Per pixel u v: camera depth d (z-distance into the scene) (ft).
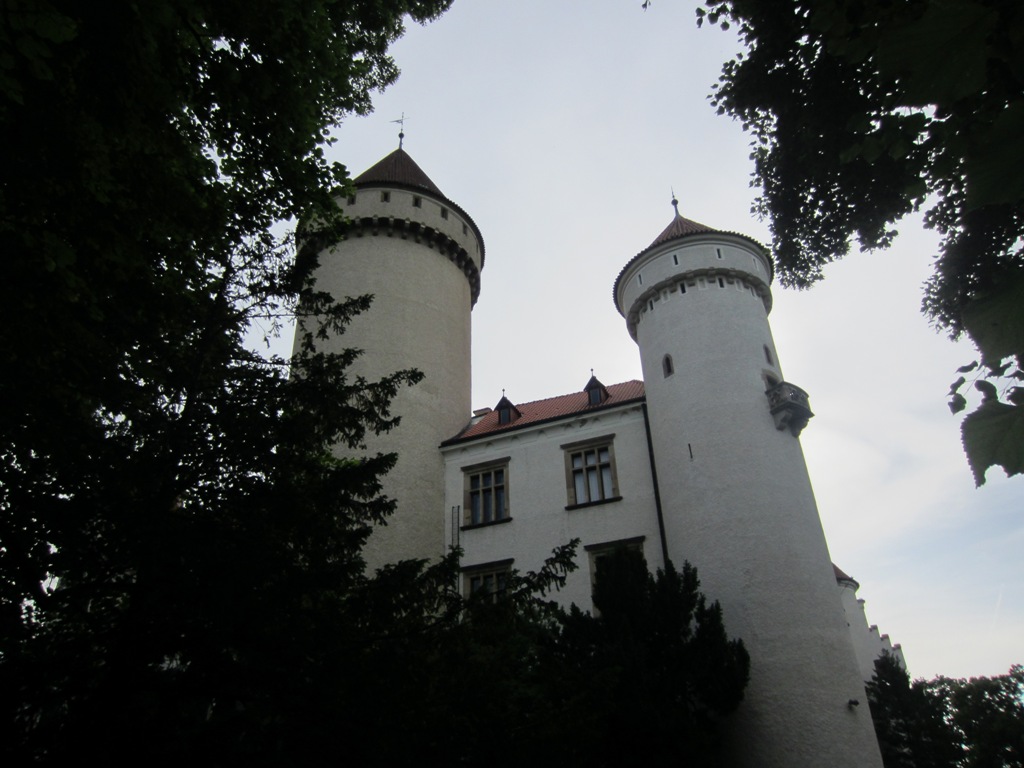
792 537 63.77
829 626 60.54
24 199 23.09
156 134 27.66
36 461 25.25
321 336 35.83
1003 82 9.78
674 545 68.08
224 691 24.17
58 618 24.80
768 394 71.51
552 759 28.09
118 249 25.90
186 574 23.56
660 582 55.26
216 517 26.43
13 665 22.24
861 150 12.99
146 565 23.45
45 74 18.80
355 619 26.99
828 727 55.67
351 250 93.97
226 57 31.27
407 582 28.27
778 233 52.37
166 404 29.37
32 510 23.67
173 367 29.37
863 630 120.98
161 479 26.17
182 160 30.63
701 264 79.56
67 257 21.84
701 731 48.39
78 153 23.43
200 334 31.32
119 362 28.45
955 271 40.52
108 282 27.63
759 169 49.80
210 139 35.12
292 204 38.45
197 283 34.42
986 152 6.19
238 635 24.41
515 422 87.40
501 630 28.89
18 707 21.99
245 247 34.47
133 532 23.52
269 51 33.81
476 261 105.09
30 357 24.38
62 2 22.47
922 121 11.75
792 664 58.03
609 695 33.73
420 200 99.45
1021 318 6.27
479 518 78.89
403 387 84.28
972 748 128.36
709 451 68.64
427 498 79.61
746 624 60.34
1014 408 6.65
